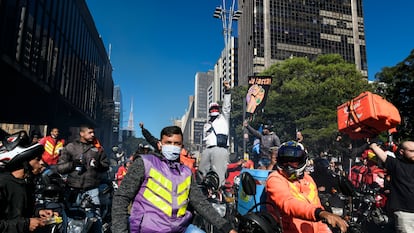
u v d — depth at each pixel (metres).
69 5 35.09
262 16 105.56
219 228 2.34
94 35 50.16
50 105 30.53
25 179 2.87
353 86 42.56
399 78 26.42
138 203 2.24
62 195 4.47
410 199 3.96
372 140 4.04
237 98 67.12
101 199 4.92
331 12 111.88
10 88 26.38
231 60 138.38
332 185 4.31
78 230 4.04
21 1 22.19
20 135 2.83
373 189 6.43
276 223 2.12
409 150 4.05
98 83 56.50
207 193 4.65
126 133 139.88
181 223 2.28
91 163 4.46
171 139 2.43
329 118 37.94
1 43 19.31
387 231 6.09
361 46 112.69
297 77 52.22
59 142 8.41
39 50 26.22
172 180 2.30
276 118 45.44
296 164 2.78
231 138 67.12
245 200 3.84
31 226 2.55
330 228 2.81
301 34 107.12
